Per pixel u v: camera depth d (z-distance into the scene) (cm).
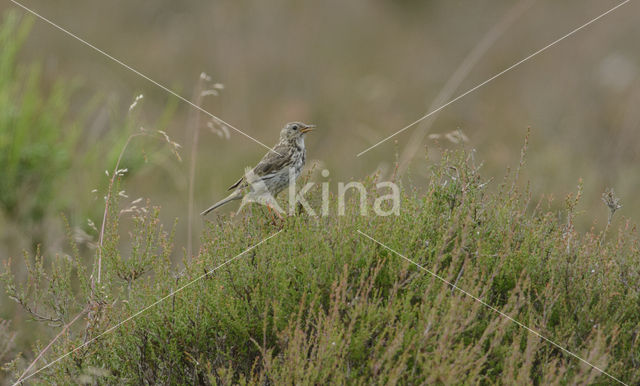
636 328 774
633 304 807
